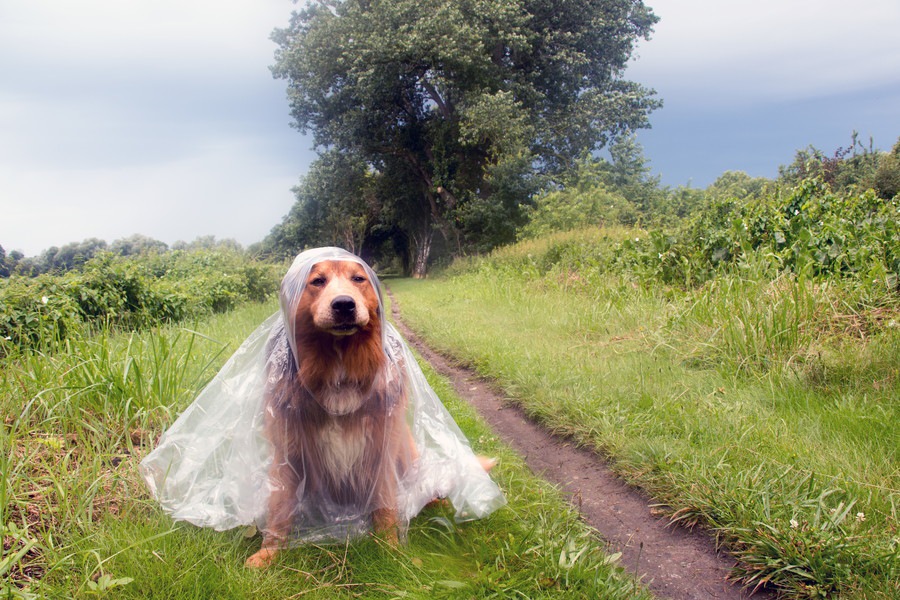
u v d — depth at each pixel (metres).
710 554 2.89
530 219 26.47
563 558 2.61
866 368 4.54
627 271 9.73
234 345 6.79
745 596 2.56
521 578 2.58
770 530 2.71
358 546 2.90
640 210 26.77
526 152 27.58
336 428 2.90
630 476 3.71
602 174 26.92
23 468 3.18
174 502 3.06
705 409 4.40
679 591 2.63
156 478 3.16
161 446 3.24
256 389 3.13
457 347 7.93
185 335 7.62
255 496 2.98
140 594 2.41
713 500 3.10
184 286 12.54
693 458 3.57
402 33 26.28
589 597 2.44
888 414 3.77
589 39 29.05
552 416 4.86
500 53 29.08
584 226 21.08
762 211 8.48
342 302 2.66
